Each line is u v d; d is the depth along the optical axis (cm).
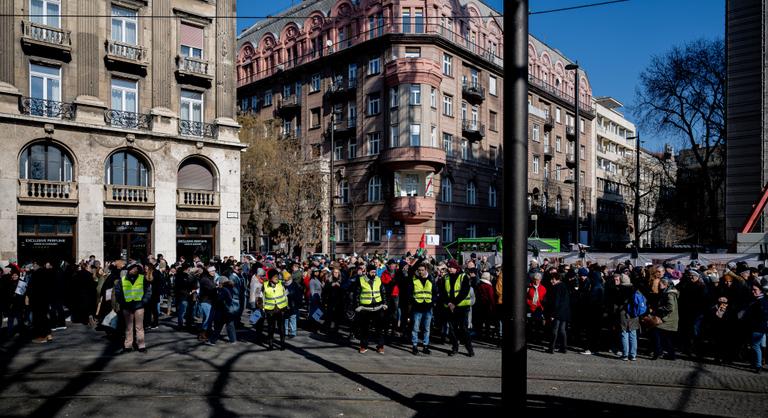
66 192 2338
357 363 1091
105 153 2455
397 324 1473
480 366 1077
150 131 2570
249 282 2014
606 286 1327
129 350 1172
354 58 4394
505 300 556
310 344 1319
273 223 3947
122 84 2564
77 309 1556
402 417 744
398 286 1418
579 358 1194
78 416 736
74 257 2366
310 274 1698
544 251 2489
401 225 4016
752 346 1066
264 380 935
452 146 4316
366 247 4216
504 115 552
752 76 2391
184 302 1551
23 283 1430
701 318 1200
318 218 4122
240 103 5509
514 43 544
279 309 1236
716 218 3981
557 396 860
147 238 2594
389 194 4081
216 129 2820
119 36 2572
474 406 795
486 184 4700
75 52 2409
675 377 1002
